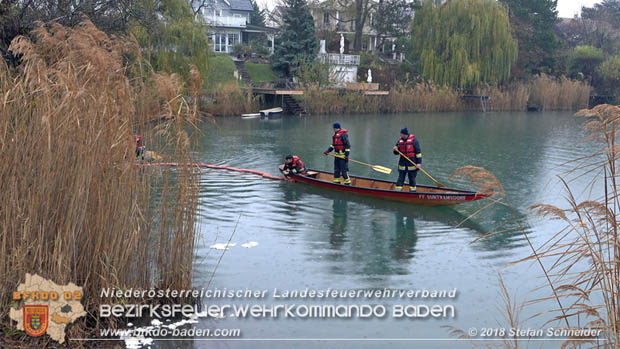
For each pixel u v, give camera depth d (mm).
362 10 51219
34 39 14453
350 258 8414
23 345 5098
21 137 5301
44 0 16531
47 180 5199
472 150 21516
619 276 3984
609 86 56688
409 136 12094
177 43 30234
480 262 8312
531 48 56188
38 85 5391
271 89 36594
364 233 9797
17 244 5281
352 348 5621
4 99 5223
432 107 42000
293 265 8023
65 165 5312
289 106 37688
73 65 5621
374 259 8391
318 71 38938
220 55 45562
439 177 15789
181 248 6207
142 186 5941
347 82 40156
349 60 44969
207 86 34688
